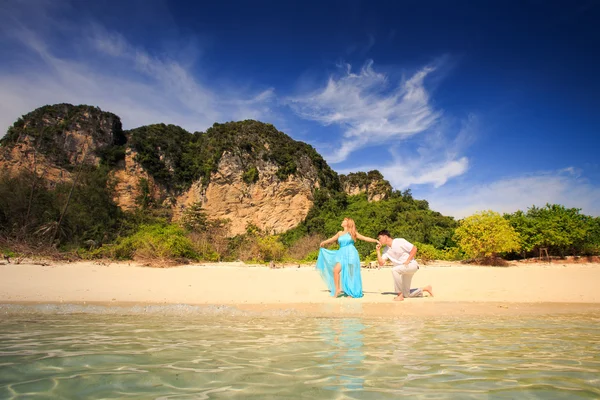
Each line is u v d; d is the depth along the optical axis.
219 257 20.08
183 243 17.84
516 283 9.11
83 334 3.55
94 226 35.16
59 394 1.88
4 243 16.48
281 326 4.07
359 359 2.63
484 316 4.90
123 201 60.28
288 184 64.12
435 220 41.44
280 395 1.87
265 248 21.17
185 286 8.54
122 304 6.00
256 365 2.46
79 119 62.53
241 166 64.69
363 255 24.83
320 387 2.00
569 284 8.84
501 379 2.14
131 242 17.52
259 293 7.59
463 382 2.08
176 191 65.69
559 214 20.88
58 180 55.97
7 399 1.79
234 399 1.80
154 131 71.69
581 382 2.08
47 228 24.59
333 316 4.91
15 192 31.59
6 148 56.66
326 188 68.62
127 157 63.47
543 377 2.17
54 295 6.95
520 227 20.02
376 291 8.19
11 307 5.54
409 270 6.67
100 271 11.15
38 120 60.97
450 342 3.21
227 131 70.69
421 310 5.45
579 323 4.31
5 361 2.53
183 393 1.90
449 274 11.45
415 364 2.48
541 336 3.48
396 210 50.88
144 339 3.31
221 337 3.43
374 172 73.88
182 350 2.88
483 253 17.45
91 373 2.25
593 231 21.03
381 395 1.87
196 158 68.19
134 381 2.10
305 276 11.08
